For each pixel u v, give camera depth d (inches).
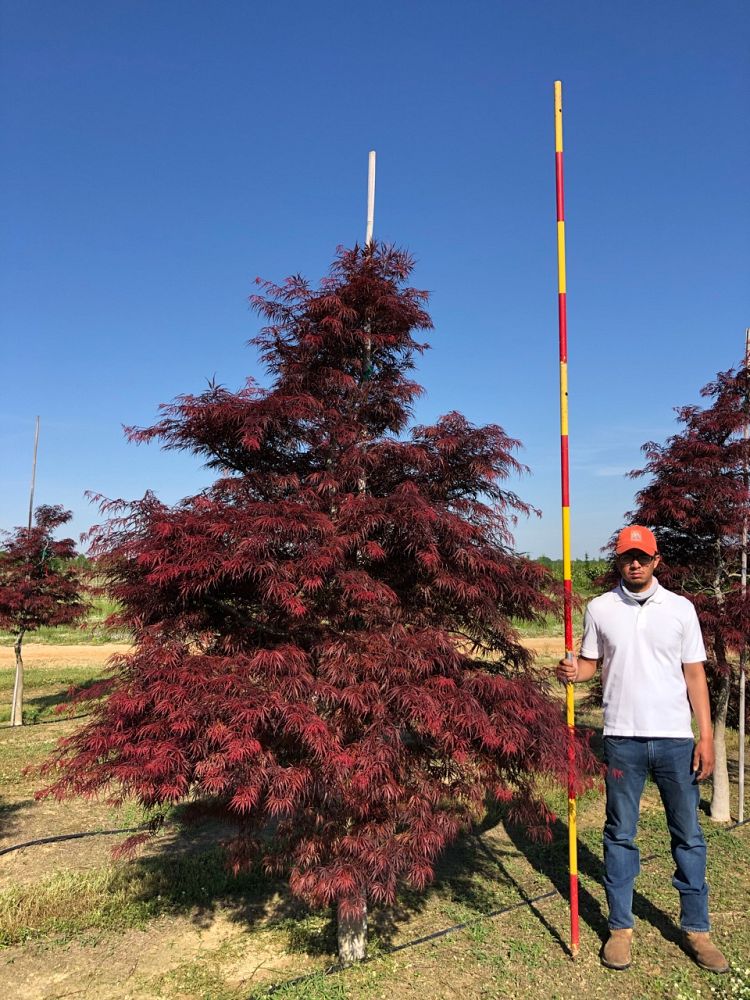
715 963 156.5
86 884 212.5
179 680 140.5
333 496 161.9
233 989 158.6
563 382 173.0
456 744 143.4
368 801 144.3
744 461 273.3
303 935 182.4
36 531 488.7
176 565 141.5
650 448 294.5
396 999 147.1
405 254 179.8
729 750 394.3
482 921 182.1
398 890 202.5
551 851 236.1
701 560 290.4
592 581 331.9
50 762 157.6
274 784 133.7
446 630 163.5
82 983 162.4
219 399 161.9
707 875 208.7
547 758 153.4
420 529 152.3
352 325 175.3
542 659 593.3
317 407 164.2
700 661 163.5
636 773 163.9
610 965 158.1
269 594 141.9
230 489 162.1
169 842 254.4
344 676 143.8
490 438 166.7
